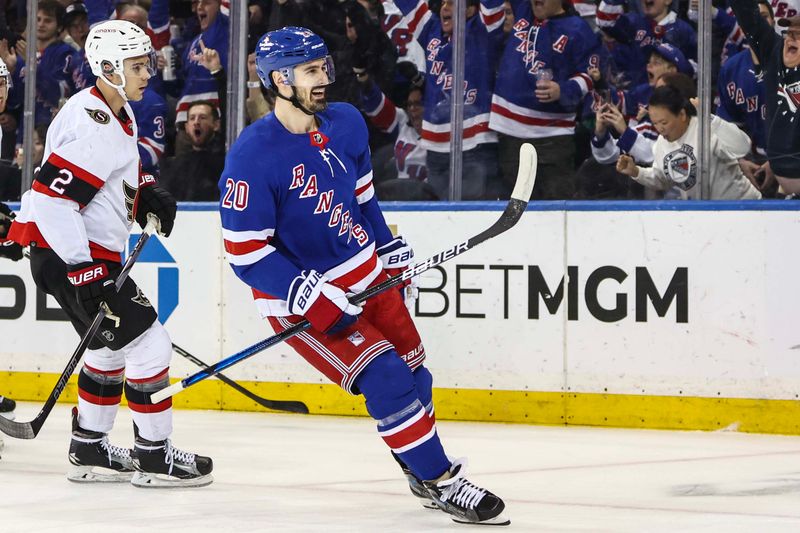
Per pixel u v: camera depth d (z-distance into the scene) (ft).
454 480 34.40
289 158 34.40
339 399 61.00
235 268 34.78
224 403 63.00
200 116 69.77
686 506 37.76
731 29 60.70
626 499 39.06
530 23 63.93
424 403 37.93
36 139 72.02
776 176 60.13
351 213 36.11
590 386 56.54
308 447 51.01
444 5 65.57
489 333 58.18
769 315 53.67
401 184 67.56
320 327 33.71
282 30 34.55
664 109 61.52
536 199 65.00
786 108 59.47
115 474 43.29
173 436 54.13
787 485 41.55
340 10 67.26
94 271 39.29
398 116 67.21
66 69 71.31
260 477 43.86
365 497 39.58
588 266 56.44
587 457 47.96
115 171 40.47
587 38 63.00
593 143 63.62
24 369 66.69
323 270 35.94
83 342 39.45
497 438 53.11
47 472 45.14
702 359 54.70
